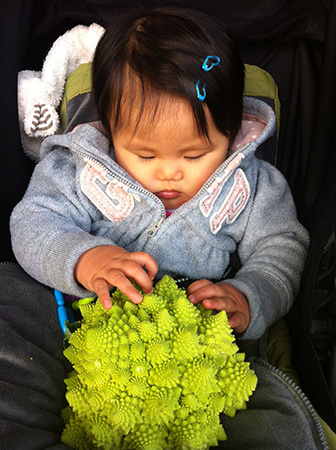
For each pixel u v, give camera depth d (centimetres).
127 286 77
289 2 116
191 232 105
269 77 129
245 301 95
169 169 98
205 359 74
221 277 110
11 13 110
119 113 93
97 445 72
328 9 115
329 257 93
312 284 93
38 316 95
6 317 90
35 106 123
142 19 96
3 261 113
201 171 100
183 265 106
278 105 128
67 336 85
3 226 114
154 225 104
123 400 70
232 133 102
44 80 125
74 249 88
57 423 79
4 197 116
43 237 95
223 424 82
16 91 115
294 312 109
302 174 129
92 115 125
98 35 127
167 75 89
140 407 71
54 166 110
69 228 98
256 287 99
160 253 105
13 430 69
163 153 95
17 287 97
